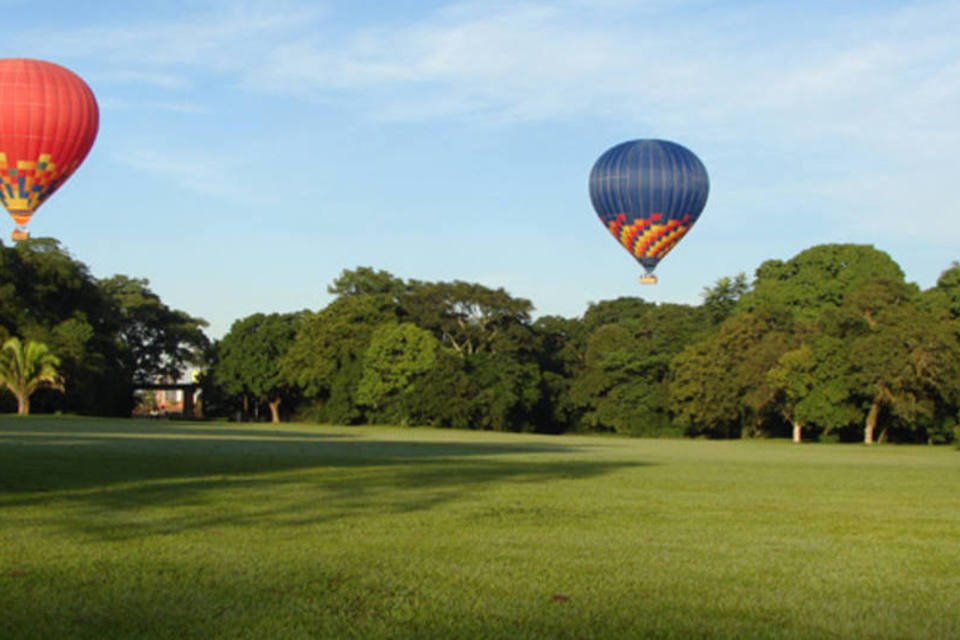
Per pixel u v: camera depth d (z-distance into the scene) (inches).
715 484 799.7
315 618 308.3
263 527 489.4
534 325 3870.6
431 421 3166.8
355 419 3302.2
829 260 3213.6
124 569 375.2
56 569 373.7
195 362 4170.8
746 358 2768.2
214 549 420.5
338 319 3400.6
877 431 2780.5
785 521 550.3
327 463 965.8
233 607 320.5
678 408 2989.7
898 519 569.9
